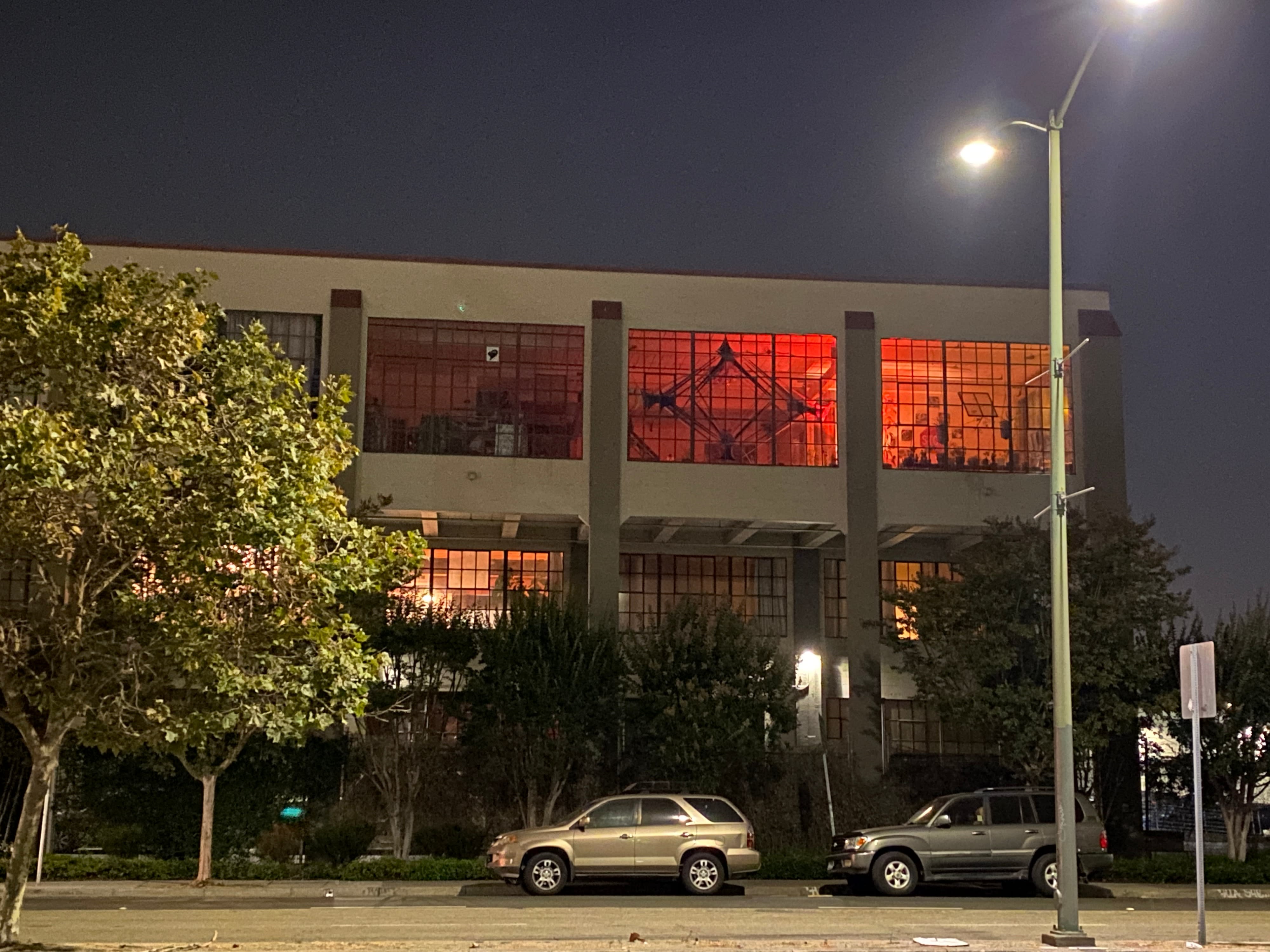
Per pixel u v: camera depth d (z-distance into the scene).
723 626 32.25
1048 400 37.84
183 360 14.58
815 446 36.91
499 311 36.56
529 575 38.38
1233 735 30.41
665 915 19.59
